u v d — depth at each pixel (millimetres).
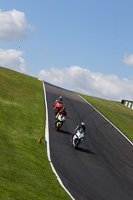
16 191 10227
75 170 16922
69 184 14227
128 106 65938
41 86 51531
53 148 20203
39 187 11984
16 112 26594
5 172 12133
